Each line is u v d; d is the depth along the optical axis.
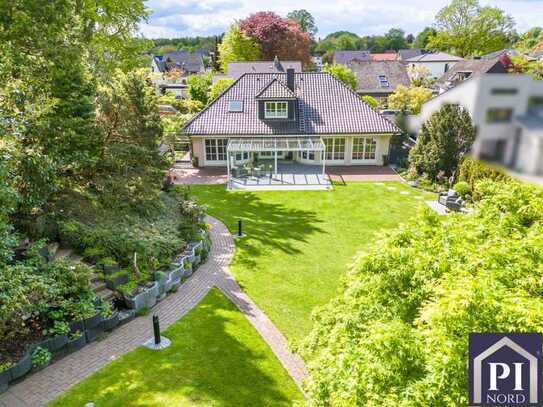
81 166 15.22
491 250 7.03
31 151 11.80
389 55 111.00
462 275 6.63
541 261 6.83
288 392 9.71
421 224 8.87
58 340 10.29
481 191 9.61
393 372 5.48
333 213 22.80
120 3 25.00
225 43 68.38
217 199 25.14
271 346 11.46
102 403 9.05
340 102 34.03
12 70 12.80
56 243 13.60
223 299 13.86
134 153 16.83
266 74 35.22
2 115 10.62
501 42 65.19
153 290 13.12
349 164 33.62
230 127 32.12
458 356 5.05
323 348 8.42
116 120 17.47
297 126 32.44
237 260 16.91
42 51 13.50
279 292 14.41
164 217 18.12
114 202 15.96
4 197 9.46
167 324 12.25
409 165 30.50
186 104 42.53
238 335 11.86
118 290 12.59
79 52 14.46
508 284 6.45
